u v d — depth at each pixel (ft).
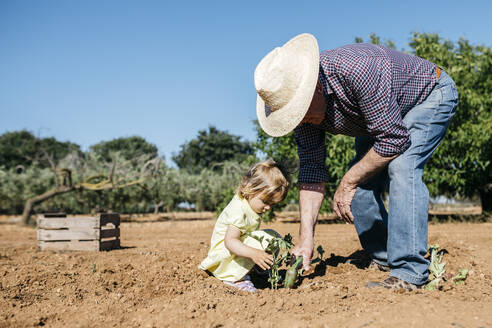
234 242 9.14
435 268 8.98
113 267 12.39
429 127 8.64
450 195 47.11
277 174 9.16
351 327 6.30
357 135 9.46
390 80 7.83
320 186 9.67
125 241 23.61
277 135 8.83
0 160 132.87
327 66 8.07
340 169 33.55
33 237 28.35
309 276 10.46
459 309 6.91
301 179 9.73
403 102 8.52
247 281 9.57
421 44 35.60
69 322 7.45
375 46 8.45
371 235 10.70
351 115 8.55
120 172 62.03
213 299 7.89
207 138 173.68
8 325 7.22
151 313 7.55
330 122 8.93
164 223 46.70
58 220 18.22
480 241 17.65
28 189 64.34
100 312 7.89
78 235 18.02
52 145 142.31
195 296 8.11
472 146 34.09
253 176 9.17
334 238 20.06
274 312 7.31
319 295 7.97
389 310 6.89
